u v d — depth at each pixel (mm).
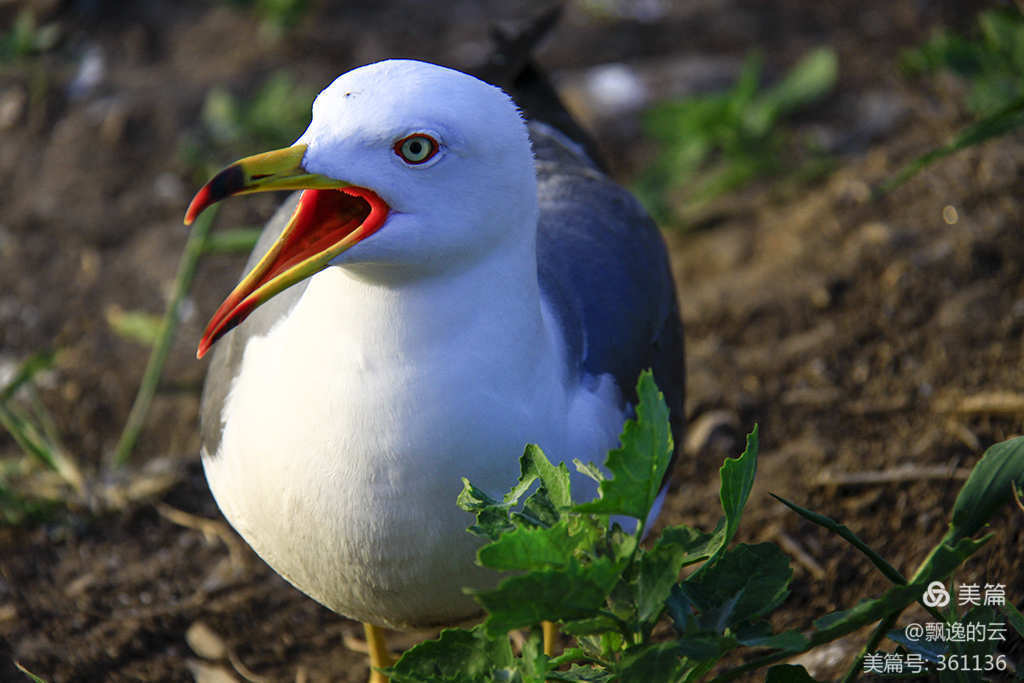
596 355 5891
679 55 12555
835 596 6871
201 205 4523
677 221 10383
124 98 11891
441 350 4805
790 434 8219
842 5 13141
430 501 4938
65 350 9781
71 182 11227
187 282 8953
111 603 7305
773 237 9961
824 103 11531
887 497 7457
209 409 5934
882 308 8969
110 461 8805
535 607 4039
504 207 4770
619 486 4105
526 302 4977
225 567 7586
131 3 13125
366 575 5211
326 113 4652
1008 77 9906
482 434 4891
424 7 13281
